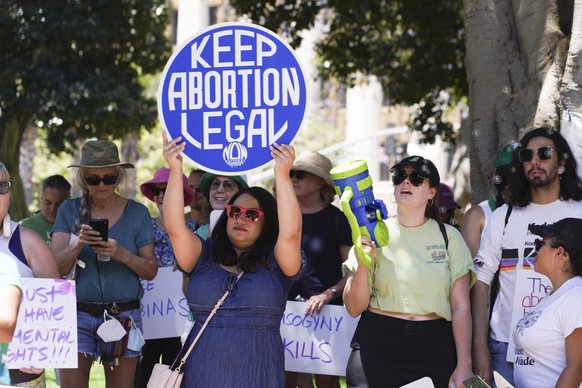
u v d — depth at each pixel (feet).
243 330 30.40
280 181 30.01
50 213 51.19
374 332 32.32
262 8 89.20
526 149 32.81
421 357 31.83
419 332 31.89
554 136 32.96
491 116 46.03
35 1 99.66
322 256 40.24
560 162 32.94
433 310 31.96
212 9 189.37
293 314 38.96
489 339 33.91
